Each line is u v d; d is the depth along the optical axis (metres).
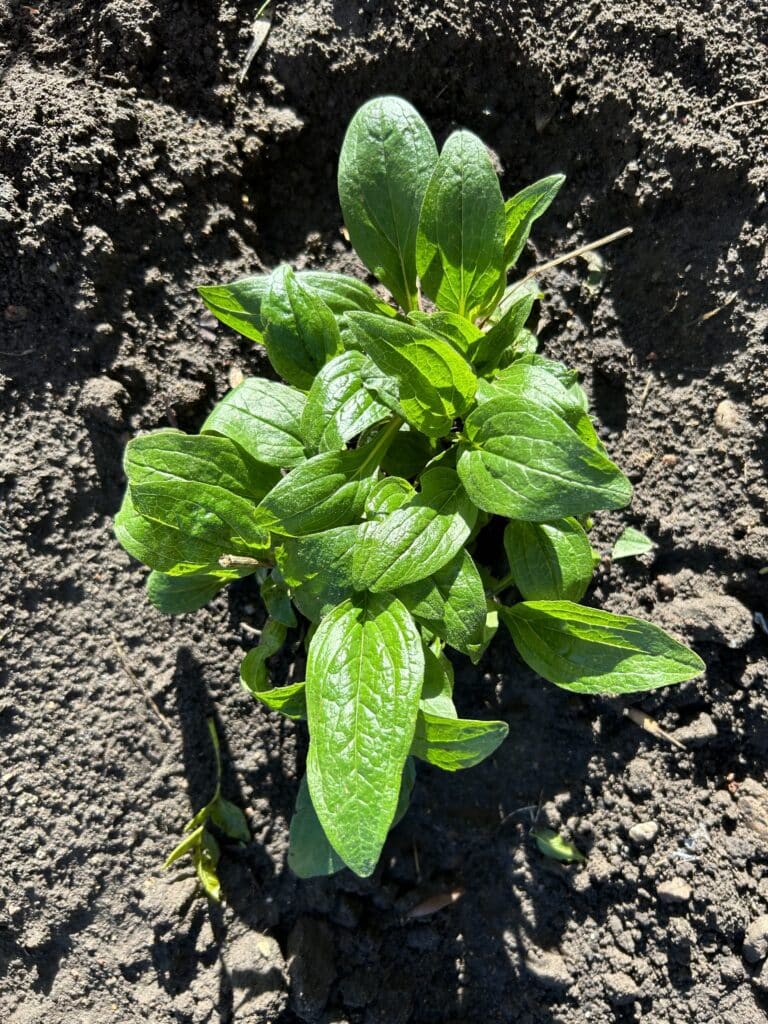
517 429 0.24
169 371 0.35
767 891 0.34
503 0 0.35
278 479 0.29
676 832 0.35
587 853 0.35
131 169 0.34
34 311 0.33
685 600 0.36
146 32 0.34
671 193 0.35
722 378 0.35
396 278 0.31
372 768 0.24
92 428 0.34
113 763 0.34
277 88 0.37
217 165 0.36
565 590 0.29
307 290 0.28
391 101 0.29
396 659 0.25
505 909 0.36
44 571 0.34
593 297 0.37
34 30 0.34
